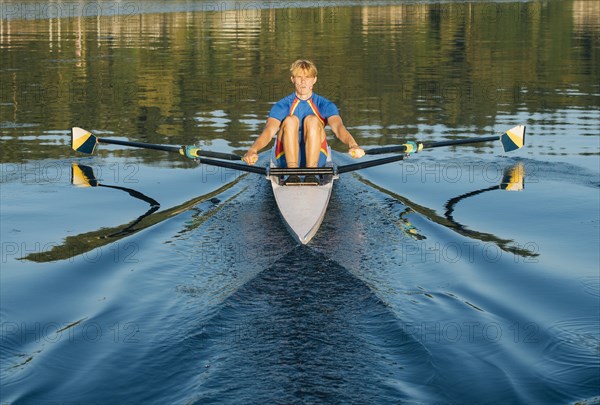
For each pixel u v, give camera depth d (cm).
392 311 498
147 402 402
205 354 447
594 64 1962
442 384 416
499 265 618
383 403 394
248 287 533
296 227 651
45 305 533
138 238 677
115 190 871
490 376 427
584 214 777
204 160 857
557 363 444
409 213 757
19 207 799
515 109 1417
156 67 1881
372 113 1385
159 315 507
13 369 434
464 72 1847
